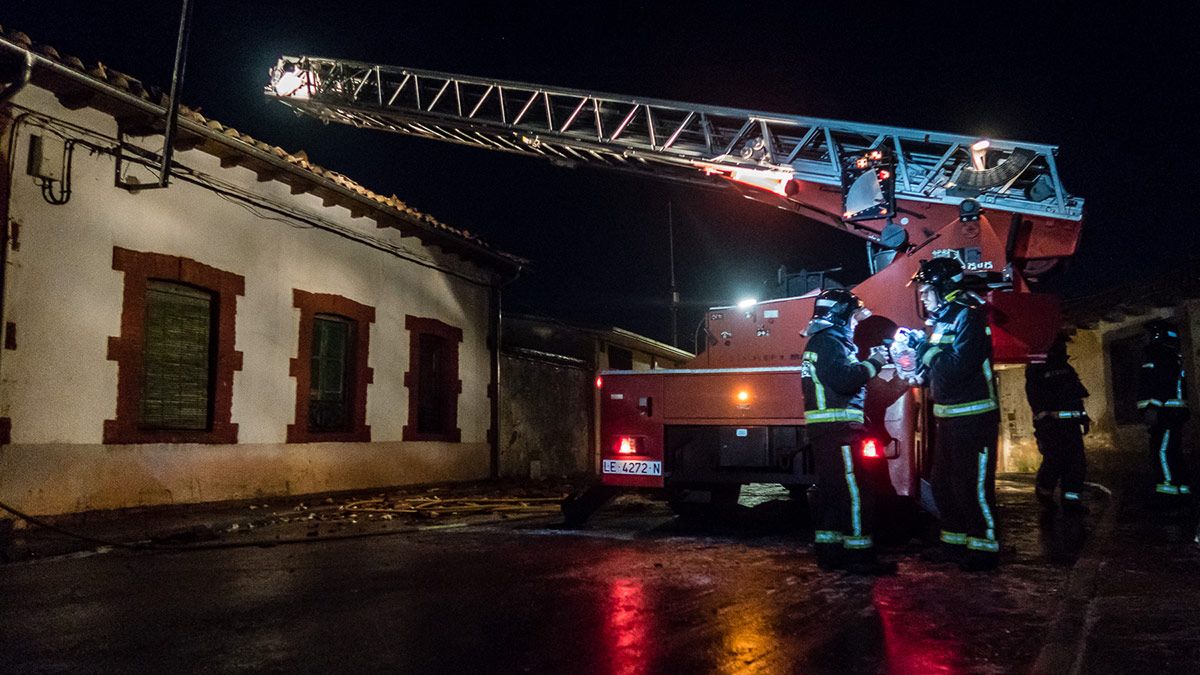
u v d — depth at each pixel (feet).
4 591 17.34
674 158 35.58
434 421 48.62
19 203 26.91
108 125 30.09
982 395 18.20
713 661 11.82
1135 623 12.73
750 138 34.53
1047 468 28.71
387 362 43.96
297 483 37.52
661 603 15.56
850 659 11.80
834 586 16.92
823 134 32.17
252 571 19.56
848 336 18.69
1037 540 22.50
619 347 77.15
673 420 25.04
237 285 35.04
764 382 24.03
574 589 16.97
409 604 15.72
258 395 35.86
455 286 50.31
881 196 28.25
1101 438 47.03
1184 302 38.68
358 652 12.45
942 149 29.60
